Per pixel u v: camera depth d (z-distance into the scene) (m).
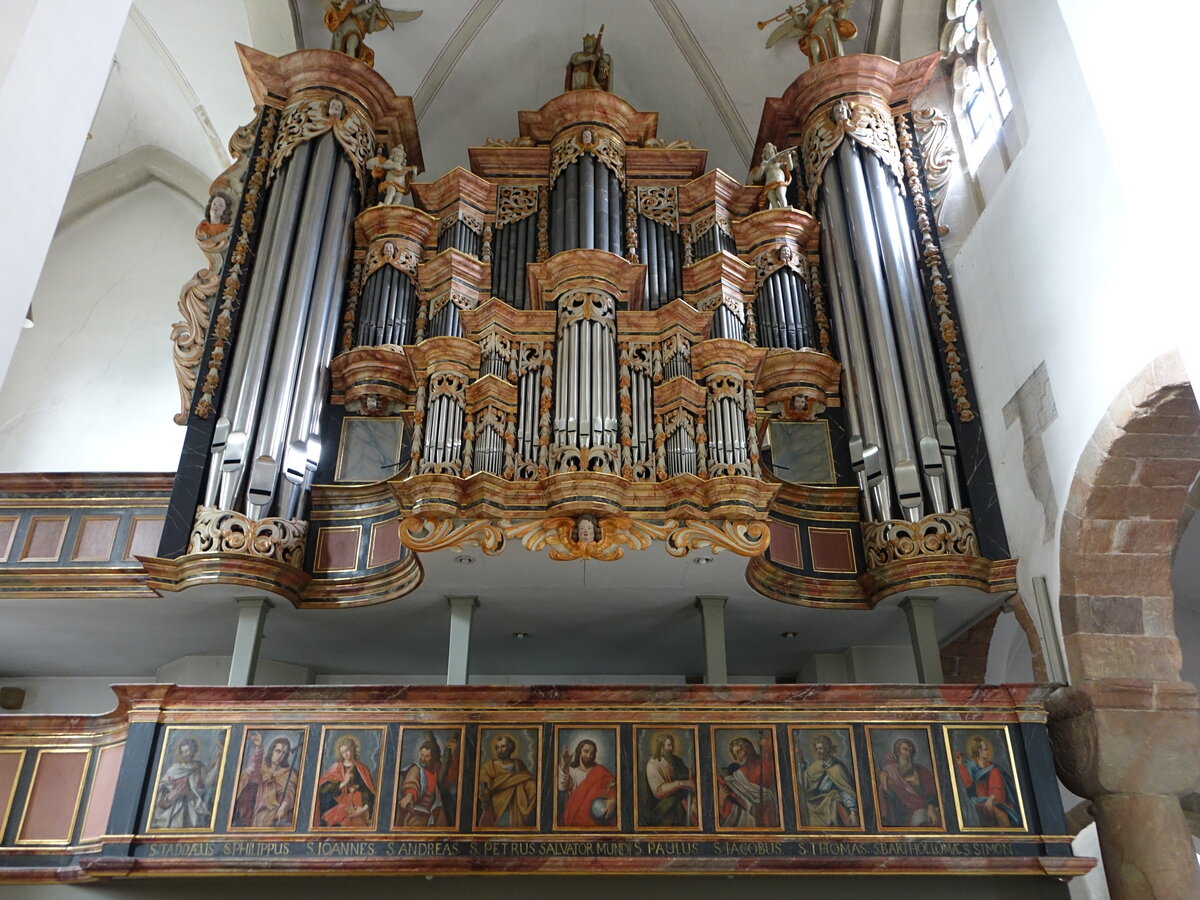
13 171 5.26
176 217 16.72
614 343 10.54
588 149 13.51
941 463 10.85
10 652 12.08
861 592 10.78
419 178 16.61
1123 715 9.12
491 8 15.52
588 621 11.27
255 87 14.02
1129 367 8.52
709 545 9.46
